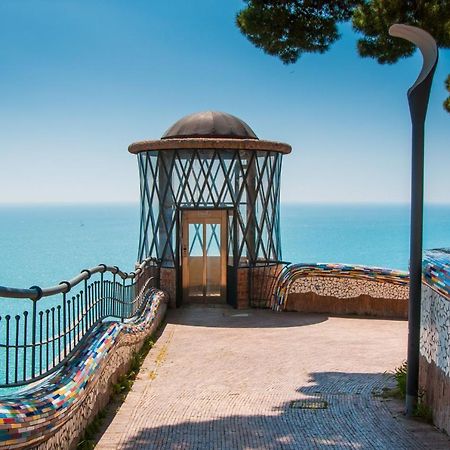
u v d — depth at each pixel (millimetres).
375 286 15172
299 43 10508
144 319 12008
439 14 9094
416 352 7480
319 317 15008
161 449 6590
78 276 7527
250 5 10398
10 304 18188
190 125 16172
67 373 6695
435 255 7844
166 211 16109
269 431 7090
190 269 16516
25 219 187875
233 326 13898
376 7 9594
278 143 16078
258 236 16188
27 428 5102
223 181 16031
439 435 6797
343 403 8094
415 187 7445
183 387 9086
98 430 7172
